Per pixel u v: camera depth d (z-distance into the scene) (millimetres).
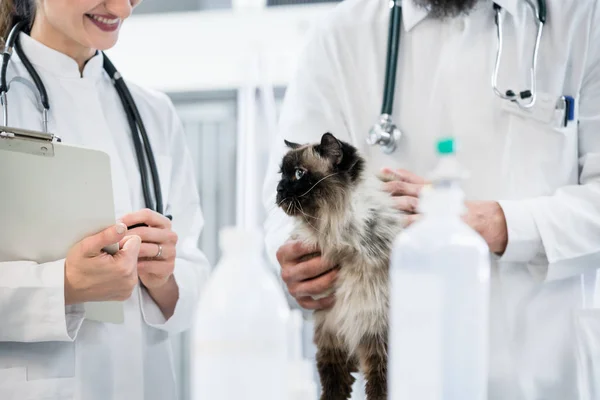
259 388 1008
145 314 1655
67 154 1311
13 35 1638
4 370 1412
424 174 1690
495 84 1613
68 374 1470
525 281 1613
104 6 1555
